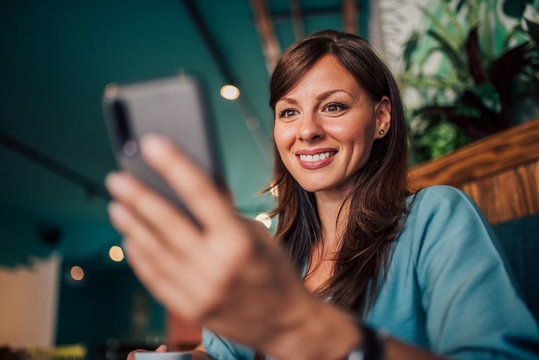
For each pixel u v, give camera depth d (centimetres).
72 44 447
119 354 604
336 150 96
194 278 31
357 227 93
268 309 34
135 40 448
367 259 83
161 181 32
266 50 471
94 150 650
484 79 176
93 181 753
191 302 32
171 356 77
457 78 205
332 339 37
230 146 661
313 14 420
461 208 74
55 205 863
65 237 1044
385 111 103
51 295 952
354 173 101
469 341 50
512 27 171
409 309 76
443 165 158
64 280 1338
